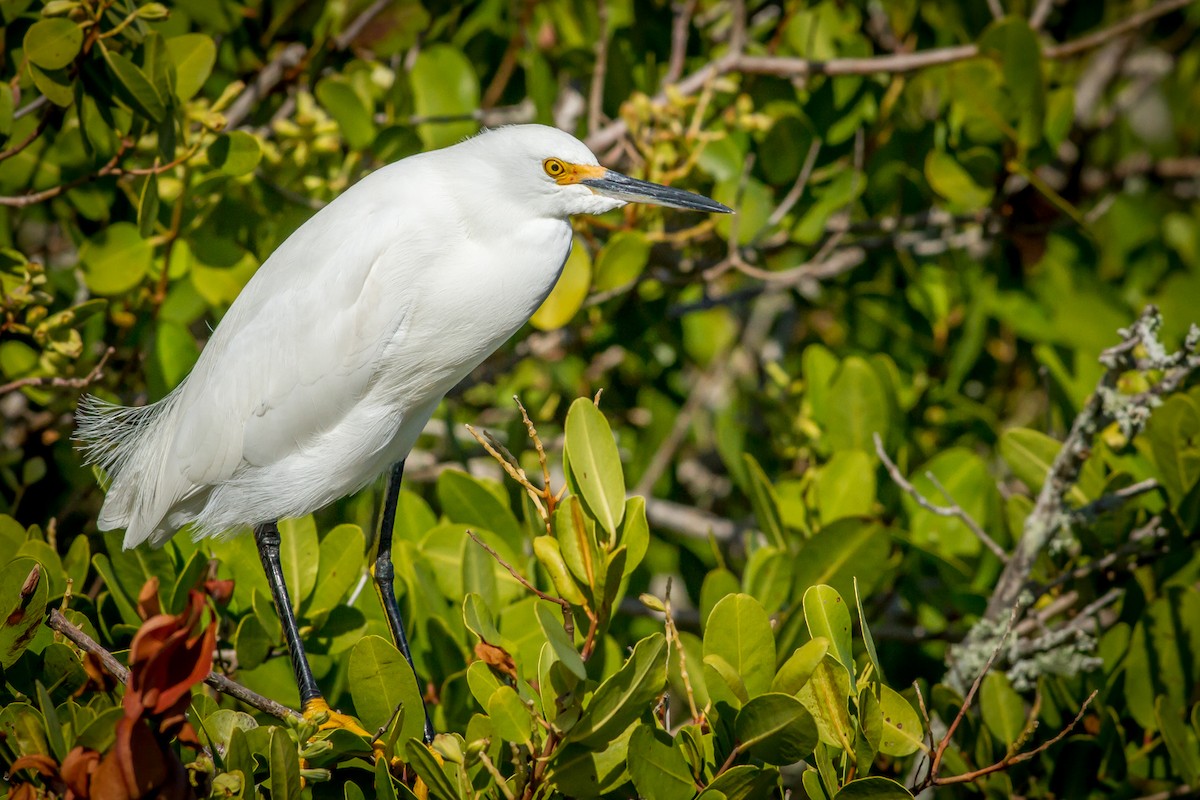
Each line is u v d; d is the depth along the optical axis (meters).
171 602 6.21
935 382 10.00
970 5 10.01
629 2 9.87
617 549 4.38
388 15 8.91
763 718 4.30
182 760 4.90
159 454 6.89
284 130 7.97
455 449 9.06
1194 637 6.78
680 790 4.55
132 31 6.79
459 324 6.66
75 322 7.24
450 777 4.87
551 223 6.82
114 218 8.37
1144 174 12.43
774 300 12.20
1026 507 7.66
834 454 7.90
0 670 5.23
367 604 6.92
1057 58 10.30
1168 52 12.95
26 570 5.05
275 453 6.65
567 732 4.33
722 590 6.95
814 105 9.59
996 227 9.56
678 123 8.30
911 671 8.95
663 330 10.37
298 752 4.45
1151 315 6.10
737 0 9.24
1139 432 6.66
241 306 6.78
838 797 4.43
